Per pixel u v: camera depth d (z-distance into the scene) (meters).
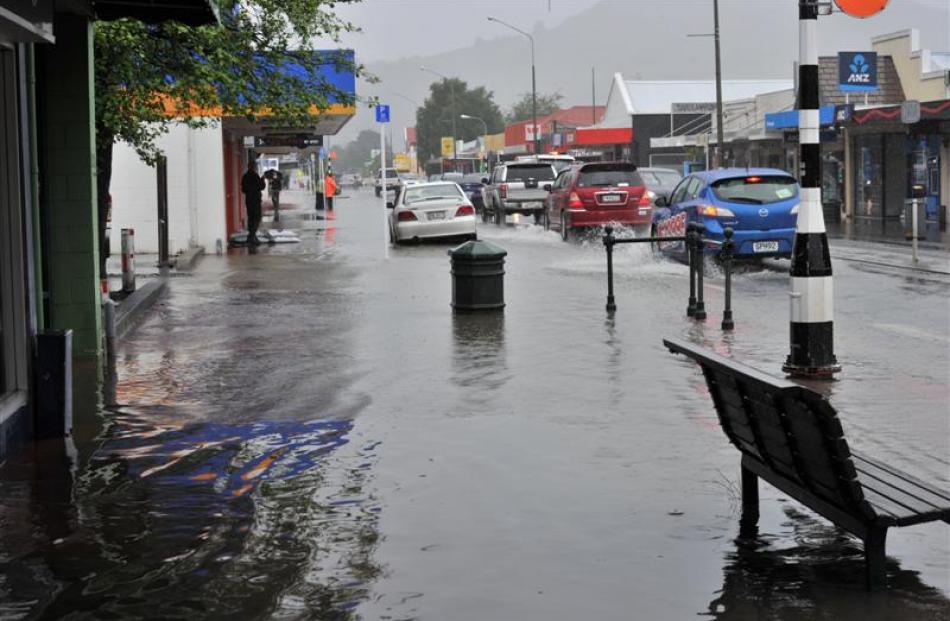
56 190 12.68
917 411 9.95
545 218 35.41
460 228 31.45
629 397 10.52
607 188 30.59
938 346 13.51
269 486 7.67
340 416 9.90
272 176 48.19
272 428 9.48
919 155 40.12
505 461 8.27
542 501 7.25
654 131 78.50
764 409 6.29
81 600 5.60
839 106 40.94
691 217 22.53
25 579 5.90
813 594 5.64
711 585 5.76
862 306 17.25
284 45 18.44
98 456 8.59
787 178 22.09
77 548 6.39
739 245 21.77
